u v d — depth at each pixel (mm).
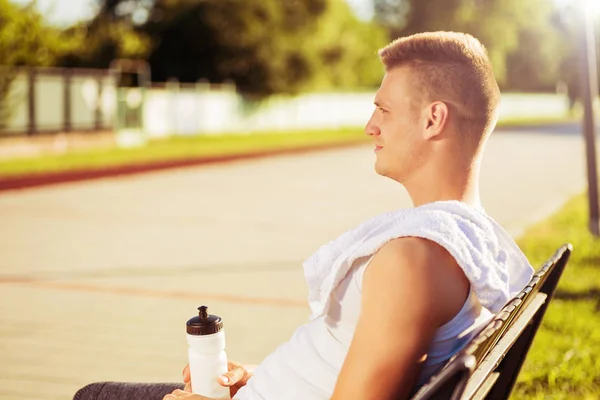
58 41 38594
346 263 2014
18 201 17109
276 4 53469
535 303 2551
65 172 23938
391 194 19469
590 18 12164
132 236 12648
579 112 114062
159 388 2752
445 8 90562
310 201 17828
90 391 2783
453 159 2090
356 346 1923
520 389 5453
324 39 57000
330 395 2166
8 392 5551
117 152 32188
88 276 9531
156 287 8961
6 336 6906
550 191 20219
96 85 34625
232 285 9133
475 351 1707
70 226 13648
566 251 2670
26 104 30938
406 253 1896
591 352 6254
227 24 52781
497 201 17969
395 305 1880
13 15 36344
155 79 54688
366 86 76562
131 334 7031
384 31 91000
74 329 7160
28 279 9312
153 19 55844
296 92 54625
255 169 26234
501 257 2143
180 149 34406
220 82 52875
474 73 2072
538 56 104562
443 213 1992
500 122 72000
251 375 2670
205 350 2404
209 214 15422
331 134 51281
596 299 8094
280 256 11102
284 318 7672
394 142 2129
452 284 1933
